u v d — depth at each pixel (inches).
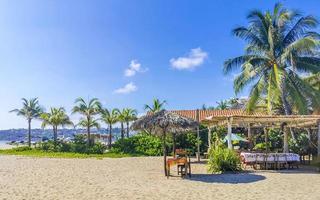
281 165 761.6
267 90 1125.7
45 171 755.4
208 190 487.2
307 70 1085.8
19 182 588.1
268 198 426.9
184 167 679.7
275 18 1134.4
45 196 456.4
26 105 2620.6
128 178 629.0
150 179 612.4
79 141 1795.0
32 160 1077.8
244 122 848.3
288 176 626.2
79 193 476.1
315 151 948.6
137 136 1435.8
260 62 1113.4
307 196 438.0
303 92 1083.3
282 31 1128.2
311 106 1183.6
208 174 673.0
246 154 750.5
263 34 1132.5
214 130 1243.8
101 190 499.2
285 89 1079.6
